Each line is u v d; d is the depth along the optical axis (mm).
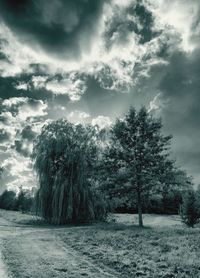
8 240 18000
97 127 40812
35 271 9492
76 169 37312
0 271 9430
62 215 35062
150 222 47844
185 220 33438
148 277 8852
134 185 32438
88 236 20234
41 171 37344
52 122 40688
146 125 33625
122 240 17531
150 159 31500
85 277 8859
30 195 39062
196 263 10320
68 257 12156
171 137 32969
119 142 34250
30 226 31953
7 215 55094
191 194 34062
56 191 35469
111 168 33031
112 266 10430
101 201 39125
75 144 39000
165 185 31891
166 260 11047
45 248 14711
